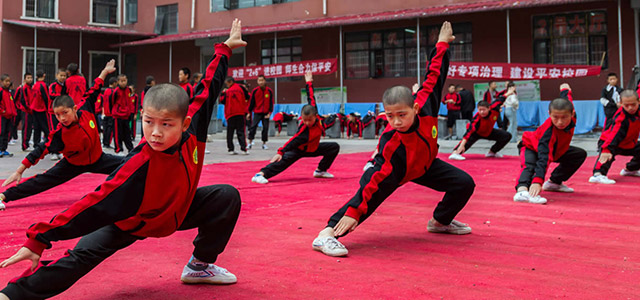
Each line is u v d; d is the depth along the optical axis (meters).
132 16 22.28
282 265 2.42
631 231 3.16
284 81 19.33
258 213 3.79
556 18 15.32
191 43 21.03
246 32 17.72
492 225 3.37
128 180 1.77
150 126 1.71
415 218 3.61
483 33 16.20
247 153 9.38
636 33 14.29
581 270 2.33
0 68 19.84
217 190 2.08
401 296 1.98
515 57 15.78
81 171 4.25
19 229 3.29
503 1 14.86
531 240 2.94
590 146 10.29
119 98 9.90
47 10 20.92
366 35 18.09
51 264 1.71
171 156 1.81
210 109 2.08
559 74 13.87
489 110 7.84
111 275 2.25
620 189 4.89
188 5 21.02
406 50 17.45
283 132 17.64
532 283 2.13
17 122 13.04
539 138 4.38
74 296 1.97
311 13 18.78
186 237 3.01
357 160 8.20
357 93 18.16
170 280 2.19
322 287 2.09
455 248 2.76
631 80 12.97
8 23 20.00
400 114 2.65
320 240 2.68
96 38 21.97
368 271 2.32
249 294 2.01
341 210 2.80
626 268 2.36
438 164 3.06
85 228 1.72
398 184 2.85
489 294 1.99
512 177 5.86
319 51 18.77
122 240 1.87
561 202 4.22
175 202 1.87
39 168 7.18
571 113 4.09
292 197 4.56
